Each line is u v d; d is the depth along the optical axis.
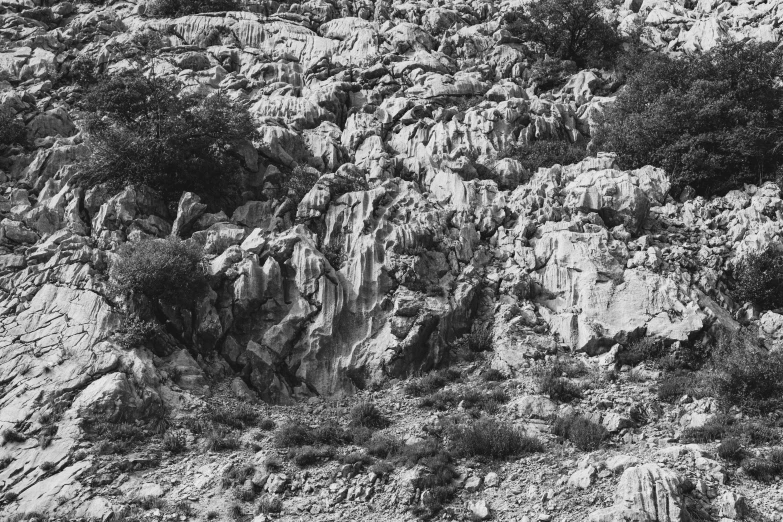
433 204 37.41
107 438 27.89
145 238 34.50
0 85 45.50
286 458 27.89
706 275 34.94
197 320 32.25
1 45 49.41
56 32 51.34
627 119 42.81
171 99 39.25
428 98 46.66
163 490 26.50
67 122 42.62
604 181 37.59
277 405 31.39
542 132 44.88
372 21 54.78
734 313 34.50
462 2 58.22
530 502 25.80
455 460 27.81
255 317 33.00
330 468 27.48
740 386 29.44
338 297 33.44
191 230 35.88
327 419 30.23
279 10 55.75
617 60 50.97
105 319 30.94
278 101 45.00
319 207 36.25
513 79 50.56
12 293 32.44
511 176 40.81
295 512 25.91
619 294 33.59
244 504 26.17
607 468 26.23
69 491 26.33
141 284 31.52
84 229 35.62
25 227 35.47
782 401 29.27
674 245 36.59
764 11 52.97
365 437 28.92
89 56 49.00
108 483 26.66
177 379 30.52
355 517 25.69
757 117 40.72
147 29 52.00
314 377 32.31
